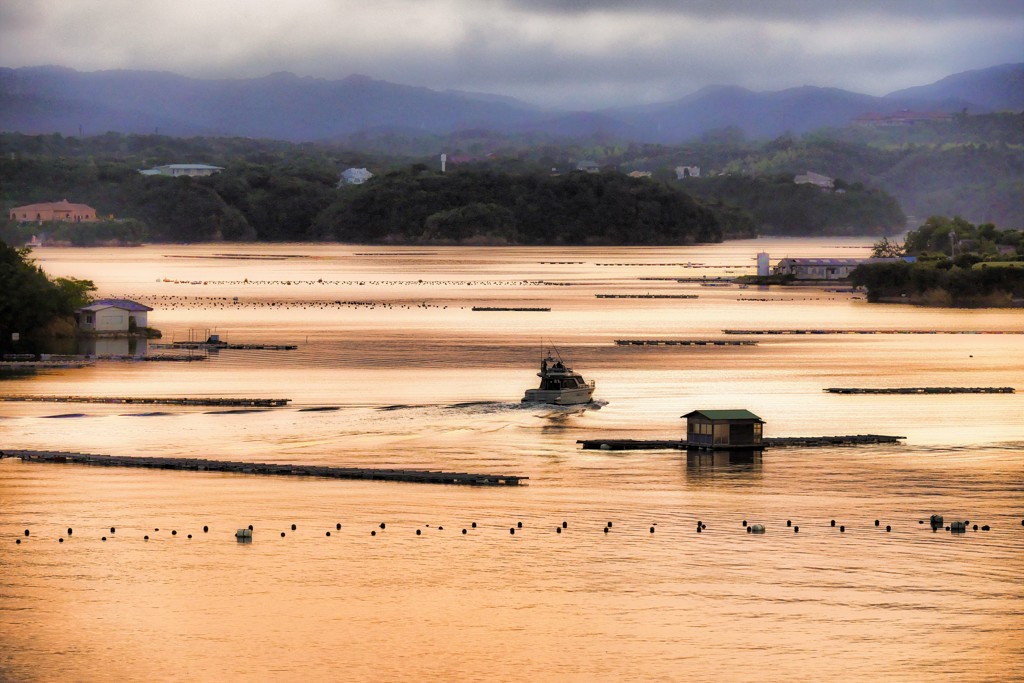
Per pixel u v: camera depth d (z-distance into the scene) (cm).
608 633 8619
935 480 12719
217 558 10125
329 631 8669
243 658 8244
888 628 8700
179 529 10894
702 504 11738
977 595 9319
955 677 7962
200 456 13650
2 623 8788
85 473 12825
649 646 8412
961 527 10938
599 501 11812
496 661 8188
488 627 8738
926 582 9588
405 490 12225
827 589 9425
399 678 7950
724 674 8006
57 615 8931
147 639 8525
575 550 10325
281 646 8425
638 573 9775
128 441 14388
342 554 10225
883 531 10894
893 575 9738
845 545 10475
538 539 10625
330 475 12775
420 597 9269
